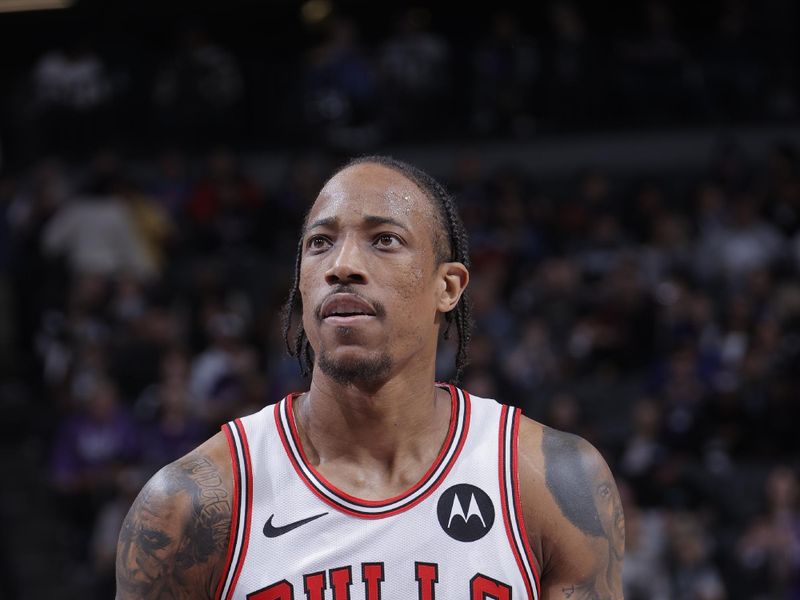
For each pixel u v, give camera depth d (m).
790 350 31.47
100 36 47.62
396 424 7.28
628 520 25.11
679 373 30.41
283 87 45.00
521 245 35.41
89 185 36.97
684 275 34.28
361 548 7.02
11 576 29.77
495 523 7.16
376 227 7.20
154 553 7.17
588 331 32.97
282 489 7.20
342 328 7.04
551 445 7.47
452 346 28.58
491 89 43.88
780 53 45.12
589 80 44.03
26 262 37.00
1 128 45.38
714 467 29.33
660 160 43.50
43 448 33.53
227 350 30.47
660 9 44.56
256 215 39.12
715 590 25.38
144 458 28.36
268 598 7.01
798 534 26.23
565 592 7.37
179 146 44.06
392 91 42.59
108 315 33.44
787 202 37.19
